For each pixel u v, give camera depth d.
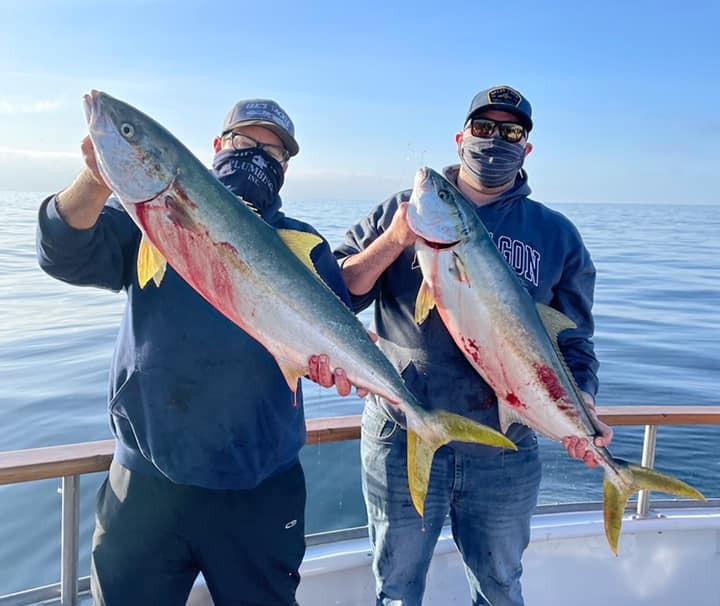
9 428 5.77
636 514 3.18
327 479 4.50
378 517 2.59
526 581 3.03
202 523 2.14
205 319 2.12
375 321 2.79
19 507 4.14
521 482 2.57
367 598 2.85
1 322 9.77
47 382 6.95
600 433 2.55
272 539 2.23
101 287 2.19
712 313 13.42
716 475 5.68
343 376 2.16
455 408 2.55
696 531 3.13
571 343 2.83
